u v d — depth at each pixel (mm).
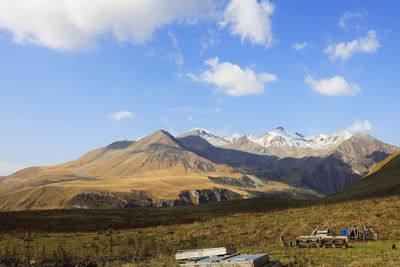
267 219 49844
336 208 54375
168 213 77875
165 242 34500
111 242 32594
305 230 38125
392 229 34875
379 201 55781
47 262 21234
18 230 46750
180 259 18281
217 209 88625
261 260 15266
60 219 57219
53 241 33750
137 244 31844
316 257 21234
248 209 86125
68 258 21953
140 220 61719
